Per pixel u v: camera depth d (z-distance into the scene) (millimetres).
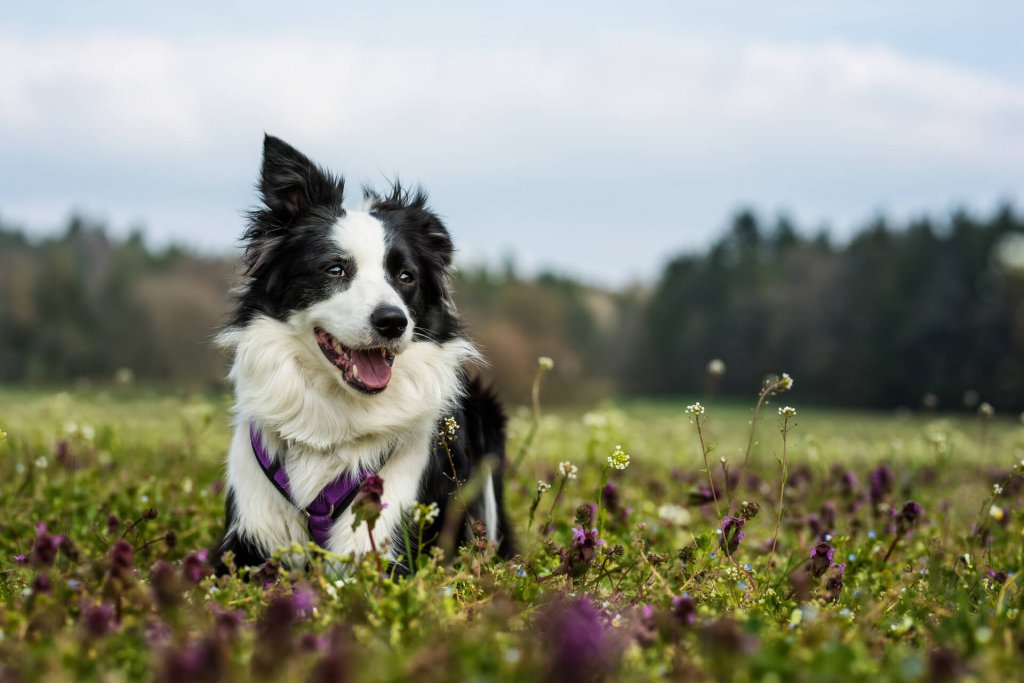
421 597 3387
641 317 74250
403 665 2727
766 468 9609
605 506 5703
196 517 5863
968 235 50406
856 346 53500
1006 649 3107
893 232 58156
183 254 64375
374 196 5664
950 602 4062
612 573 4613
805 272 62062
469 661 2721
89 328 52781
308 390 4852
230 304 5355
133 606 3207
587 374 71938
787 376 4777
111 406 13359
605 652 2844
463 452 5363
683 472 7949
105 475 7125
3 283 52812
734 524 4359
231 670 2723
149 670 2824
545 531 5137
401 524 4582
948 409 48438
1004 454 11297
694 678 2766
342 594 3477
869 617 3537
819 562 4191
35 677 2762
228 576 3994
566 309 71875
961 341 48438
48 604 3285
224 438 9391
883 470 6336
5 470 7289
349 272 5000
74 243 72000
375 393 4711
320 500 4719
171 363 52219
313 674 2549
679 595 3990
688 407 4809
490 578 3996
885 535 5812
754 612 3766
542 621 3168
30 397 18938
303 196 5270
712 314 67250
